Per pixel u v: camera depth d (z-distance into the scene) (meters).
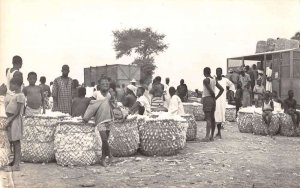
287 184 5.88
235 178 6.23
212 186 5.72
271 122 11.94
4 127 7.33
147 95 12.27
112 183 5.84
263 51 18.05
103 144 7.20
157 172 6.60
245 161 7.62
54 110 8.70
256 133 12.11
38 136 7.26
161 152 8.10
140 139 8.32
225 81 11.10
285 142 10.45
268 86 17.69
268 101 12.00
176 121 8.20
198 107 17.00
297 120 11.88
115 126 7.91
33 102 8.16
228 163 7.40
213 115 10.38
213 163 7.38
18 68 7.40
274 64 17.20
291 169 6.93
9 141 6.63
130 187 5.62
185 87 16.66
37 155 7.21
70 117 7.74
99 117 7.23
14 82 6.67
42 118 7.32
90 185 5.66
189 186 5.70
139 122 8.48
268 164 7.35
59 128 7.08
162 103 11.95
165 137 8.05
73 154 6.98
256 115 12.10
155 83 11.99
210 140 10.39
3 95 7.46
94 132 7.23
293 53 16.12
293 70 16.12
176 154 8.33
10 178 6.04
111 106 7.46
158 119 8.12
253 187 5.68
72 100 8.90
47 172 6.54
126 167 7.00
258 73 18.72
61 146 6.99
